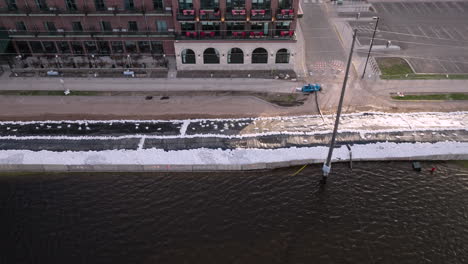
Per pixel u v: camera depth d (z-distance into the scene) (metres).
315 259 41.09
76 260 40.66
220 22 68.31
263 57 70.69
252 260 40.81
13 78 69.88
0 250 41.56
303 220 45.12
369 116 60.69
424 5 94.44
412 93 65.94
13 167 52.22
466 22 87.38
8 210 46.09
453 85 67.88
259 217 45.41
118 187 49.47
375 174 51.47
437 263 40.69
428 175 51.41
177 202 47.22
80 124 59.22
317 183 50.19
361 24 86.50
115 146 54.97
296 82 68.75
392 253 41.62
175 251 41.53
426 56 75.75
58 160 52.72
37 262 40.50
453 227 44.25
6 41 70.94
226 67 71.94
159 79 69.50
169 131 57.75
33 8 68.62
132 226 44.06
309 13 90.25
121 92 66.38
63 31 71.31
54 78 69.81
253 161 52.59
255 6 66.56
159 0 68.06
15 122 59.75
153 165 51.94
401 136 56.56
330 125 58.75
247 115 61.22
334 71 71.44
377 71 71.44
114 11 68.19
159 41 72.62
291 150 54.34
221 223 44.56
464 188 49.47
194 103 63.78
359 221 45.00
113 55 73.25
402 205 46.97
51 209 46.19
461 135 56.81
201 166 52.00
